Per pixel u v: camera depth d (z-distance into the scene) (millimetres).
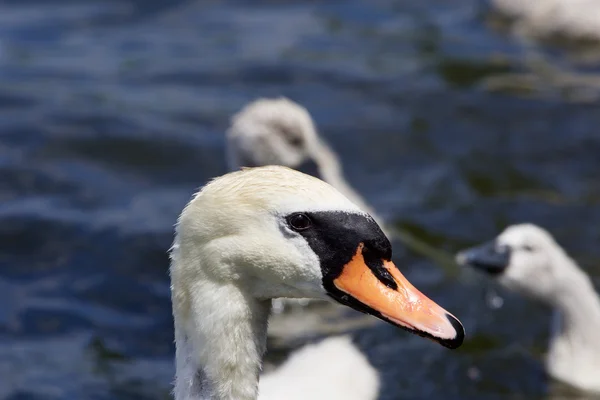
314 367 10625
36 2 21719
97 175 16094
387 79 18578
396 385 11656
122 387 11656
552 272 12008
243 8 21594
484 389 11695
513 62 19438
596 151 16422
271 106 14312
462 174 16094
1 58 19344
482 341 12547
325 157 14727
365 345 12273
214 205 6754
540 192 15570
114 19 21062
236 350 6785
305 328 12617
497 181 15898
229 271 6734
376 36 20250
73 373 11875
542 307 13117
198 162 16516
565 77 18969
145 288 13594
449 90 18188
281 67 19000
